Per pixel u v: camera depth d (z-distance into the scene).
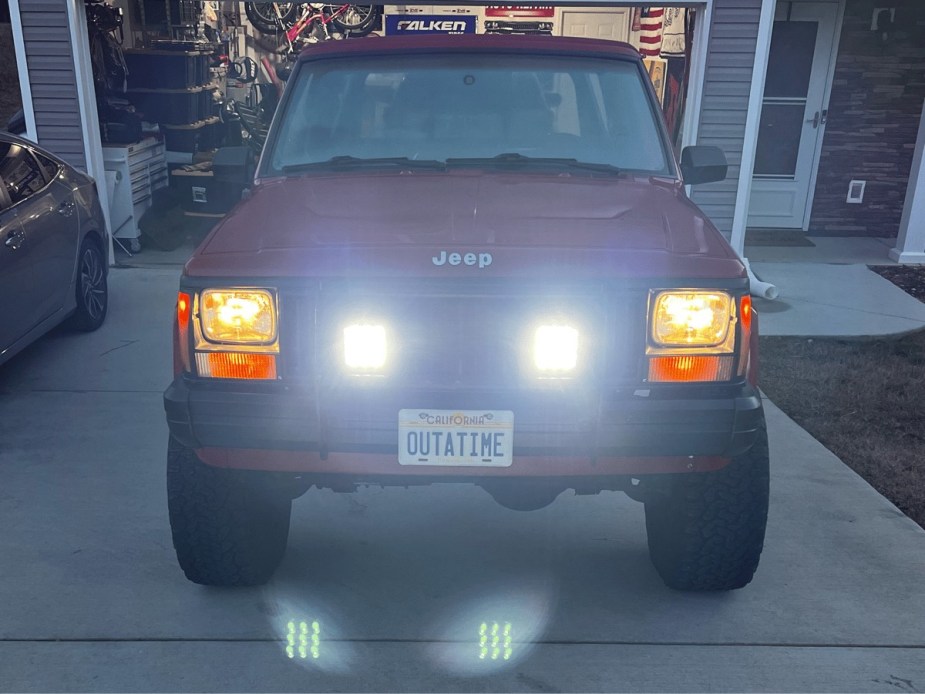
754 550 3.13
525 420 2.60
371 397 2.60
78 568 3.52
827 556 3.68
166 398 2.67
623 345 2.60
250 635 3.11
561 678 2.90
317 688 2.84
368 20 12.09
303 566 3.57
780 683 2.89
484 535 3.85
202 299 2.61
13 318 5.16
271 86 11.66
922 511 4.13
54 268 5.74
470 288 2.56
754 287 7.38
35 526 3.84
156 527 3.85
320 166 3.60
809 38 9.27
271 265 2.60
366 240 2.70
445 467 2.64
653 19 10.35
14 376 5.64
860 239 9.72
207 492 3.02
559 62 3.88
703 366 2.62
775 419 5.15
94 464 4.45
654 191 3.32
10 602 3.28
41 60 7.67
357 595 3.37
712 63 7.47
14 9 7.51
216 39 11.09
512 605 3.31
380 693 2.82
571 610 3.29
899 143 9.58
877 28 9.20
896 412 5.30
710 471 2.94
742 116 7.60
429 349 2.60
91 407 5.17
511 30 12.09
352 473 2.69
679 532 3.13
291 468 2.71
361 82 3.84
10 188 5.45
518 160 3.58
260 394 2.63
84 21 7.67
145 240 8.97
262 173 3.65
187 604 3.29
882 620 3.25
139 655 2.99
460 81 3.81
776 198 9.84
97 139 7.97
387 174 3.47
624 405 2.60
